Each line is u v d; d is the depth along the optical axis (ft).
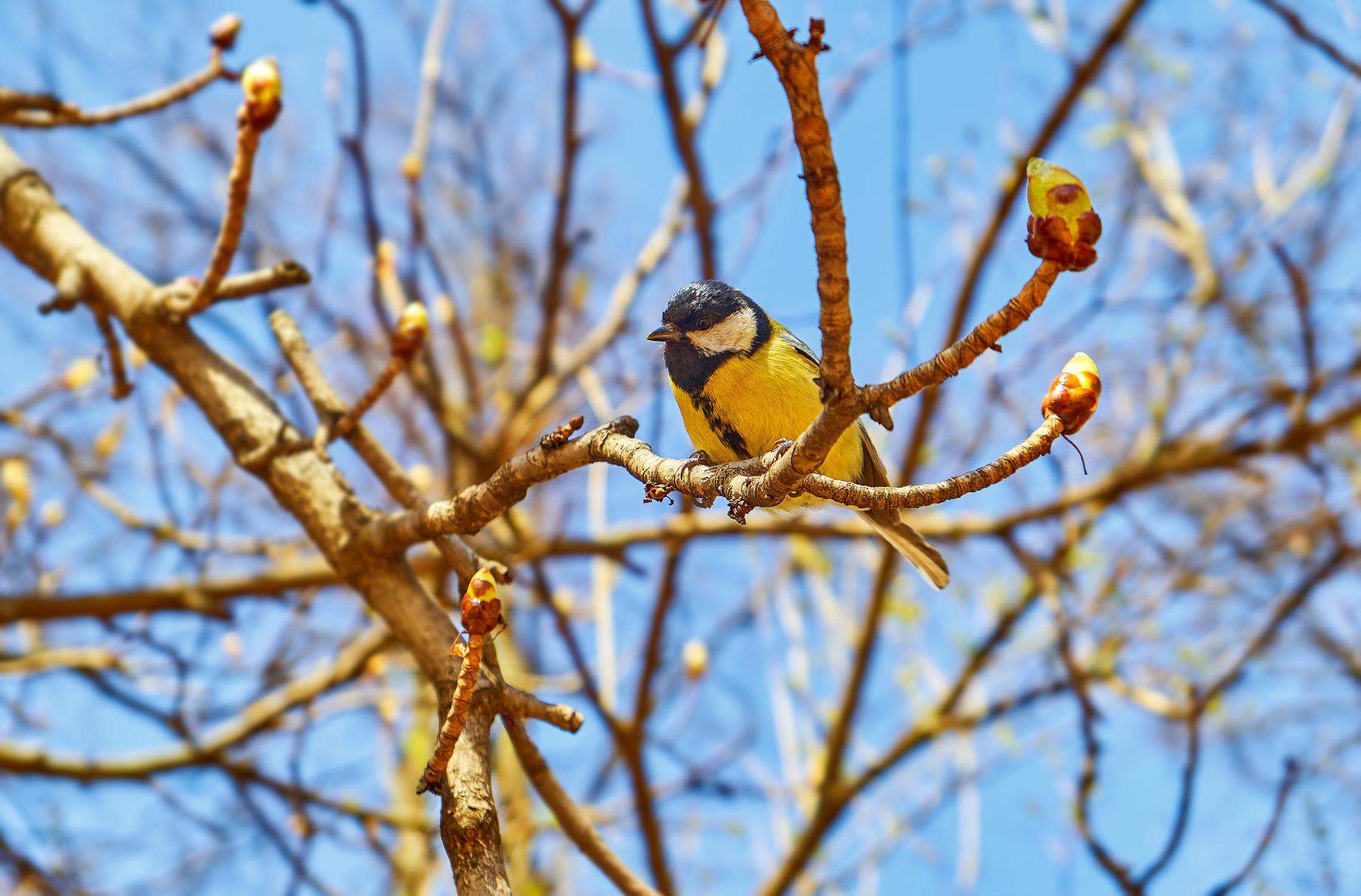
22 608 25.21
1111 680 29.48
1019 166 29.60
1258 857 21.48
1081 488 31.65
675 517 29.12
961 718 31.53
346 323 32.68
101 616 25.68
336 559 15.44
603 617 32.19
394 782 32.07
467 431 31.50
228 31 19.99
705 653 28.27
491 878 11.83
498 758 33.55
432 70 31.14
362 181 26.05
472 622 10.29
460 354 30.78
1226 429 32.07
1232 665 28.43
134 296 17.93
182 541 27.61
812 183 9.50
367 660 27.35
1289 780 21.83
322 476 15.99
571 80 27.94
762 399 19.34
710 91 28.78
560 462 13.19
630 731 27.81
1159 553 30.83
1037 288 9.41
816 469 11.11
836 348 10.10
